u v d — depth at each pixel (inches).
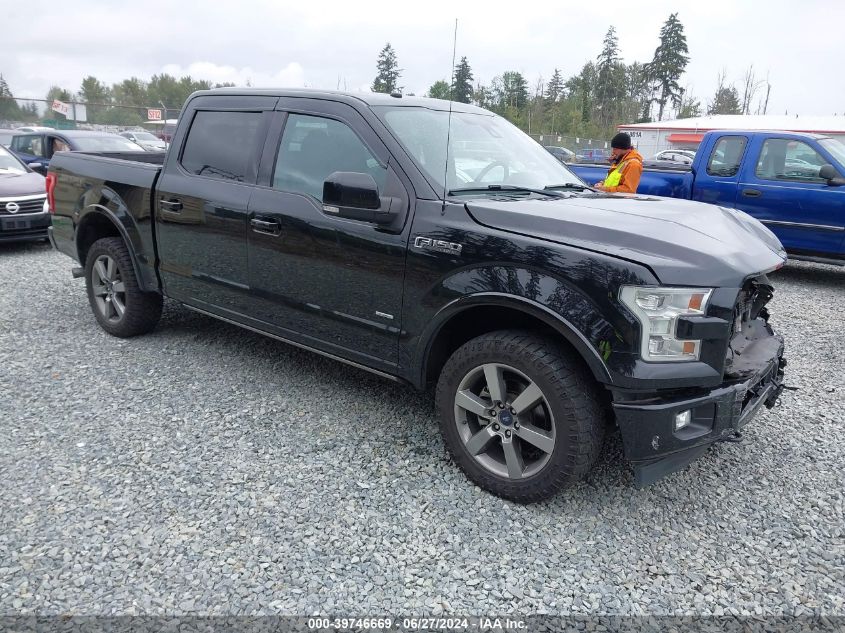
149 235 186.1
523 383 122.7
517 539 114.1
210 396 166.9
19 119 1038.4
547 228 117.1
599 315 108.0
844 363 209.0
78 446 139.5
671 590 103.3
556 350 115.5
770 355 130.0
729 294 108.7
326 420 155.6
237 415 156.6
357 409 162.1
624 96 2522.1
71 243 214.1
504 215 121.4
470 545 112.0
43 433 144.8
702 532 118.3
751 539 116.7
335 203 129.2
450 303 124.0
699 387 110.8
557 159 181.2
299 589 100.1
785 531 119.3
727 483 135.0
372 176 138.8
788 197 320.8
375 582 102.3
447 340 134.5
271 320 160.7
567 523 119.2
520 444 123.4
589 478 134.7
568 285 110.9
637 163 295.1
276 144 157.6
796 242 323.3
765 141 331.3
